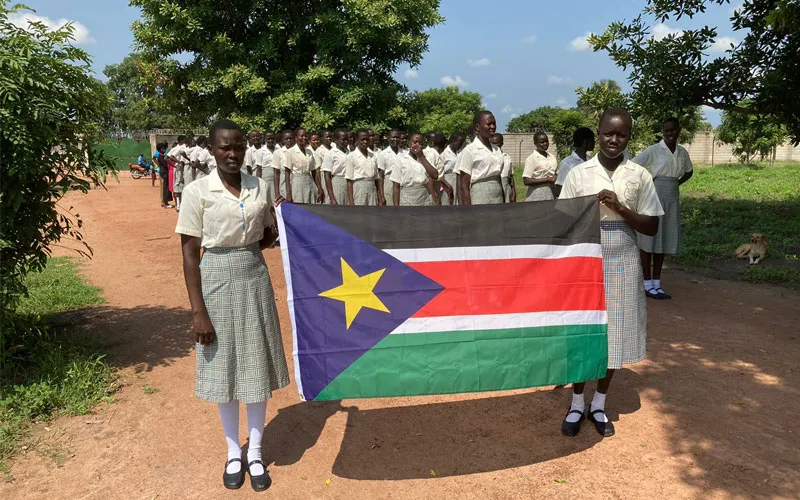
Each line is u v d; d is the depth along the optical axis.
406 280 3.15
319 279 3.07
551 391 4.25
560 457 3.37
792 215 11.82
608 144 3.34
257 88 13.96
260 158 10.73
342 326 3.08
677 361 4.71
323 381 3.06
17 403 3.88
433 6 15.66
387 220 3.17
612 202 3.30
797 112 7.83
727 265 8.12
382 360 3.11
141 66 15.18
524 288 3.25
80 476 3.23
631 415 3.85
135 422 3.82
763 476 3.12
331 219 3.12
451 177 9.52
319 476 3.22
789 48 7.64
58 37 4.27
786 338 5.20
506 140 33.28
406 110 16.12
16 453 3.45
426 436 3.64
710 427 3.66
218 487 3.13
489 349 3.20
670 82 7.98
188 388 4.32
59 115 4.09
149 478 3.21
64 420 3.84
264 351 3.08
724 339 5.19
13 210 4.23
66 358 4.63
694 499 2.95
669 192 6.40
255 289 3.04
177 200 14.13
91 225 12.34
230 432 3.16
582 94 8.51
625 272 3.42
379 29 14.44
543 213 3.31
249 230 2.99
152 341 5.29
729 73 7.86
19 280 4.75
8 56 3.88
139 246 9.87
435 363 3.15
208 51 14.36
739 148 26.08
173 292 6.98
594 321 3.34
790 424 3.67
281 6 14.87
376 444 3.55
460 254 3.20
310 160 9.41
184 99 15.84
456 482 3.15
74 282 7.21
